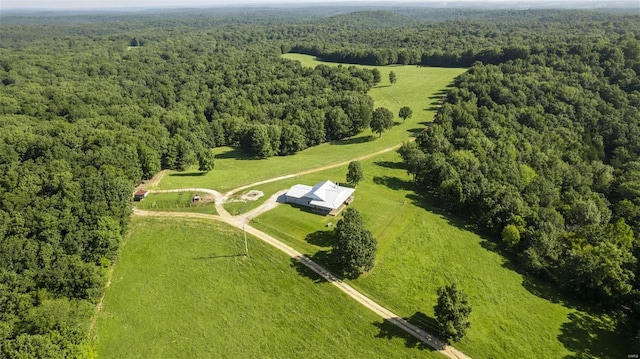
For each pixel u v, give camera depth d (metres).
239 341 63.72
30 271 69.62
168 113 163.88
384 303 69.50
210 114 190.12
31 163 98.38
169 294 72.19
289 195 98.31
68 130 120.19
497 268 80.50
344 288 72.25
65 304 63.56
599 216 95.38
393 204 99.38
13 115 153.12
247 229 87.81
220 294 72.06
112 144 111.06
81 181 89.81
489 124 140.25
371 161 126.56
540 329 66.75
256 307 69.38
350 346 62.62
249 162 134.88
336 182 110.31
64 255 73.00
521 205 91.56
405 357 60.75
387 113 149.00
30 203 84.00
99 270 71.69
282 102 193.12
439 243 85.94
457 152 115.75
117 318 67.44
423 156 113.69
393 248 82.50
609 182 120.12
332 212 92.69
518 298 73.19
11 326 60.16
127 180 96.31
